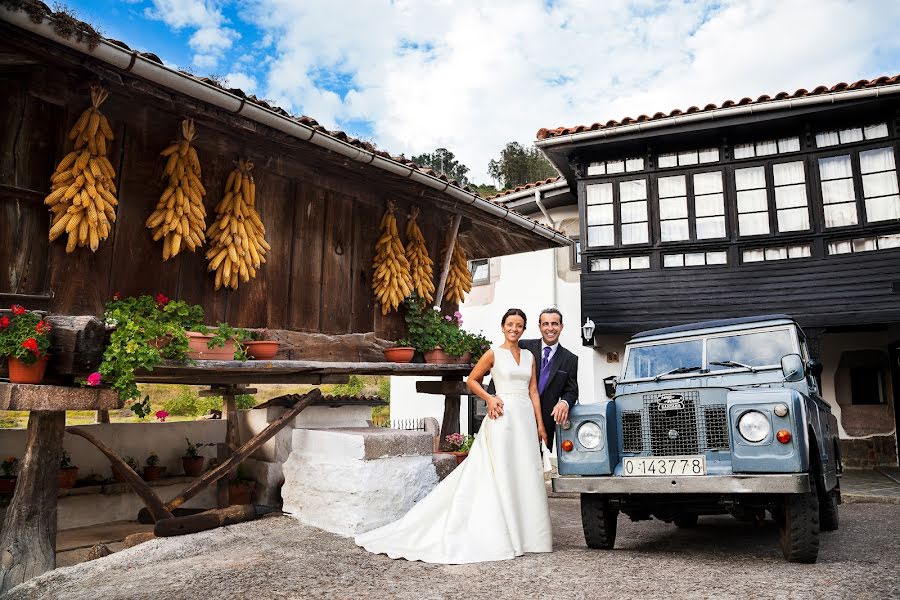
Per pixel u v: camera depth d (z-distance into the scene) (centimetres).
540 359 518
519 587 352
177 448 770
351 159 586
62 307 447
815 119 1122
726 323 525
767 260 1147
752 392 408
